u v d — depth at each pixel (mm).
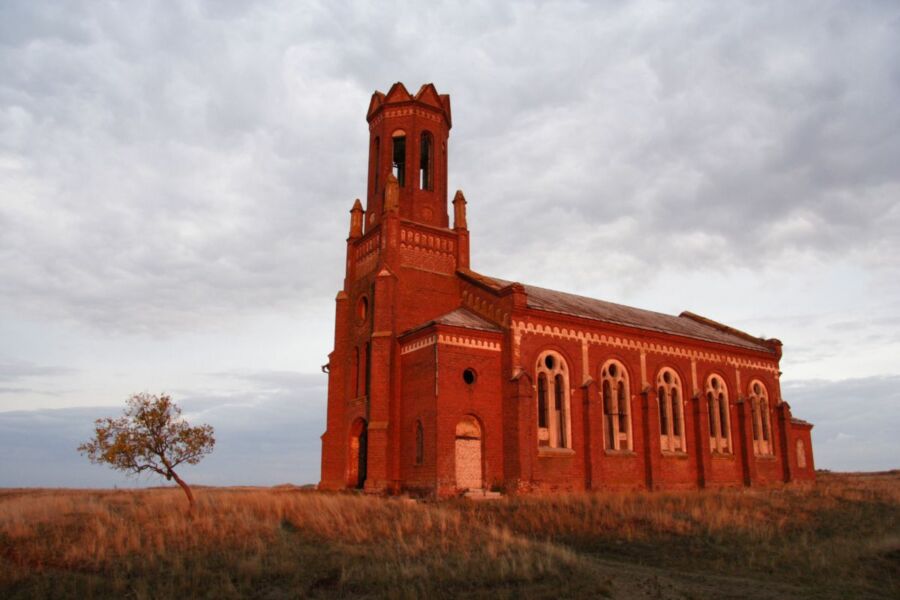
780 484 48812
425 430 34406
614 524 26234
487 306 38844
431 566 18375
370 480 35312
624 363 42031
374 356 37250
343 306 43219
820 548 22812
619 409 41375
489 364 36250
